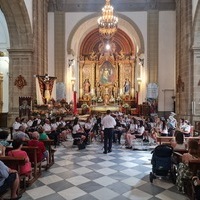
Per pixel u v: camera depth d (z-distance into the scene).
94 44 27.44
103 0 20.70
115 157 9.09
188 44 15.05
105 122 9.87
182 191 5.53
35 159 6.41
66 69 21.06
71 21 20.89
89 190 5.83
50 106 15.13
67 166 7.86
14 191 5.03
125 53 27.31
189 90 14.94
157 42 20.55
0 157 5.29
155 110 19.75
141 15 20.72
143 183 6.31
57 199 5.30
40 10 17.55
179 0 17.70
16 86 15.65
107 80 26.72
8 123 15.52
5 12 14.79
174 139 7.85
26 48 15.53
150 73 20.55
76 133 11.35
